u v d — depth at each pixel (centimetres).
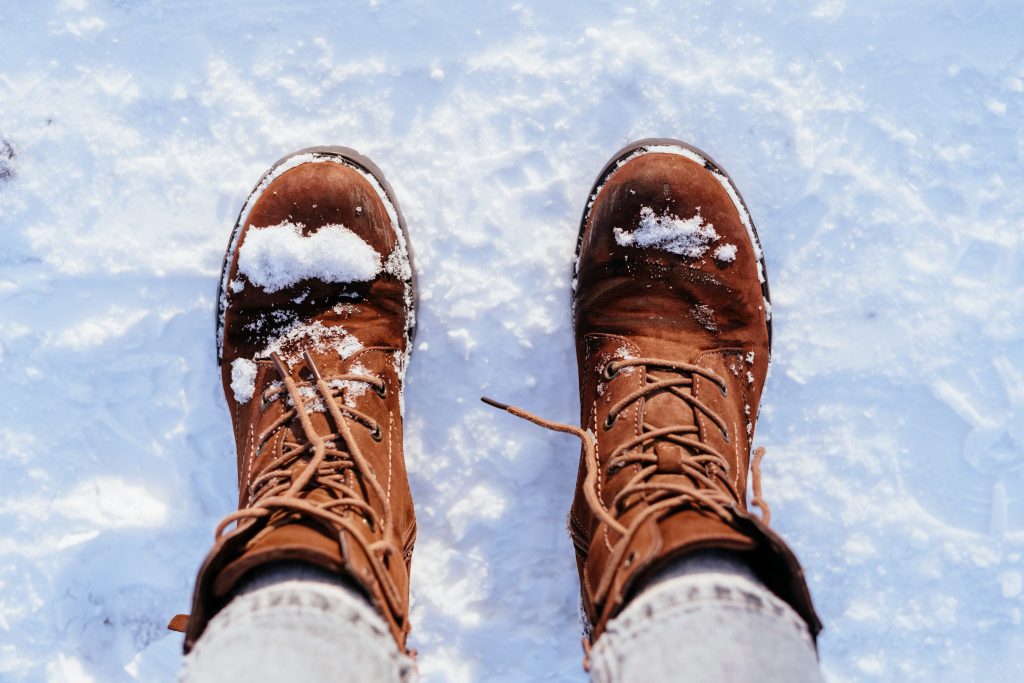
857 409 126
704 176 119
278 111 125
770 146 125
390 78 125
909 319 125
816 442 126
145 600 123
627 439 104
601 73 125
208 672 69
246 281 116
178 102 125
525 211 125
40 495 125
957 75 126
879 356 125
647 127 125
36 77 126
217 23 126
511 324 124
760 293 120
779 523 125
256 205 117
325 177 117
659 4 125
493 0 125
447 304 124
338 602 76
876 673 124
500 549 123
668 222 117
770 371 125
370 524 94
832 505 125
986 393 125
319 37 126
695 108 125
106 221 125
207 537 124
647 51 125
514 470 123
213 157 125
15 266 125
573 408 124
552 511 123
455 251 124
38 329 125
